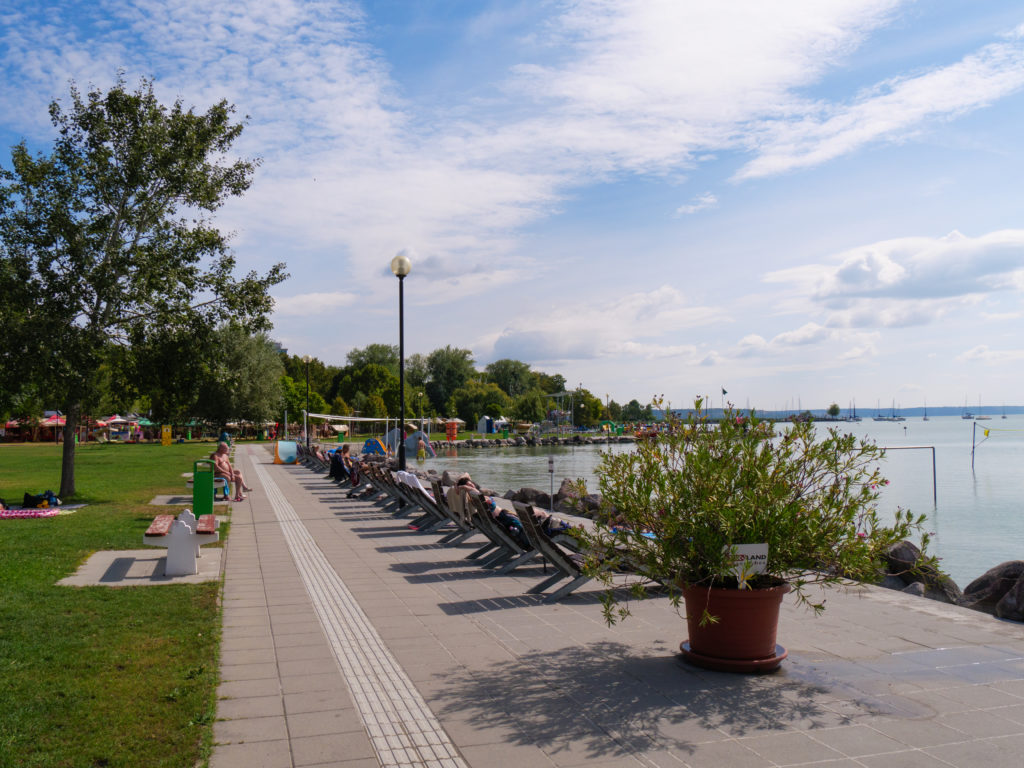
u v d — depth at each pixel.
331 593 8.18
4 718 4.43
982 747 4.14
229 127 17.97
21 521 13.09
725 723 4.51
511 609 7.45
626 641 6.29
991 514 19.20
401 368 20.05
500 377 137.88
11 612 6.87
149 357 17.12
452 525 13.10
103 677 5.20
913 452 48.84
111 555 10.02
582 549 6.57
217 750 4.14
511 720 4.58
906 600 7.71
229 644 6.21
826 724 4.48
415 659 5.81
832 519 5.32
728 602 5.39
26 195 15.88
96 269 15.73
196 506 13.08
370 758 4.05
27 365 15.14
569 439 91.62
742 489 5.38
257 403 61.50
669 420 5.76
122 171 16.48
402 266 19.69
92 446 55.34
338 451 25.70
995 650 5.98
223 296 17.67
